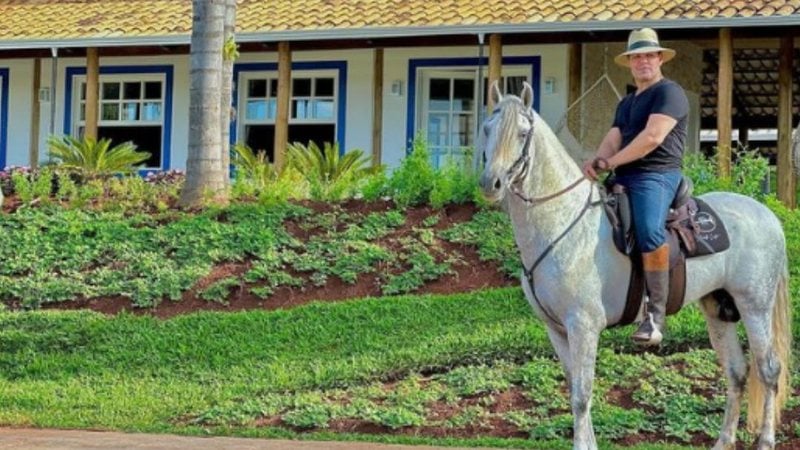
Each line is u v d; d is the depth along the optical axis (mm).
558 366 12500
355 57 26281
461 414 11648
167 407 12430
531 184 9039
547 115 25062
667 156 9414
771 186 25531
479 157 8898
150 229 16953
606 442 10914
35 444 10953
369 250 15891
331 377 12758
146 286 15469
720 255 9758
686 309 13797
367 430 11508
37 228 17203
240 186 18500
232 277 15578
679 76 26516
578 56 24797
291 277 15492
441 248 15969
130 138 27719
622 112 9656
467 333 13523
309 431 11531
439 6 24203
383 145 26094
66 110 28078
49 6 27984
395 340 13594
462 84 25906
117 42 25188
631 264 9305
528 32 23000
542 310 9344
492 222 16469
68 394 12953
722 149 19031
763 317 9969
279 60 24625
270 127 27047
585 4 23250
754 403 10102
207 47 17844
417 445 10891
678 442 10969
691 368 12367
